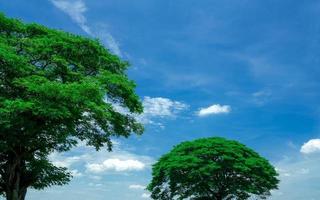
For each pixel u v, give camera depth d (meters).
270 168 56.81
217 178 55.28
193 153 56.16
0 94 28.22
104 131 34.25
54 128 31.06
